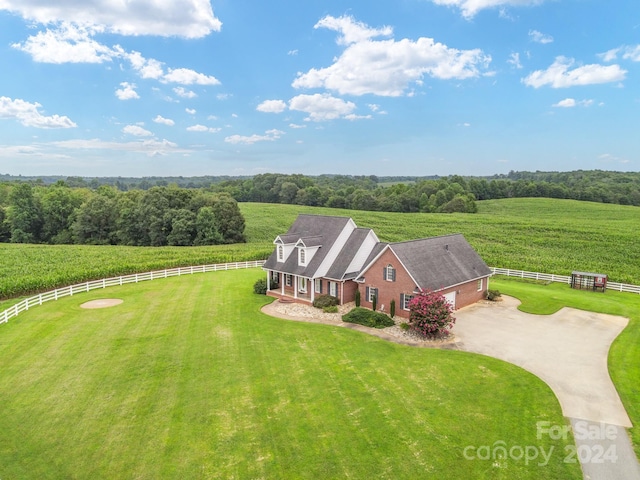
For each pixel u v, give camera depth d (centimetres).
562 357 2188
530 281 4203
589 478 1267
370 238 3434
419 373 1994
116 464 1343
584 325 2712
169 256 5728
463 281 3095
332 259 3378
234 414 1638
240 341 2445
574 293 3647
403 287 2884
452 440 1457
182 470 1312
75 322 2836
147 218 7944
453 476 1277
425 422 1568
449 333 2542
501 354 2236
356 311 2836
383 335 2556
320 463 1338
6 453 1403
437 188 14575
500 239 7050
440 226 8756
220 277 4475
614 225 8119
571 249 6122
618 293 3659
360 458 1362
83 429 1540
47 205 8675
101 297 3584
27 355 2239
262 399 1753
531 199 13488
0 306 3309
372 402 1719
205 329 2670
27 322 2838
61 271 4347
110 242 8356
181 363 2130
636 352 2241
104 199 8450
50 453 1402
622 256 5588
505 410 1656
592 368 2048
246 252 6175
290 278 3712
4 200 10575
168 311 3105
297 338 2495
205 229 7700
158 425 1564
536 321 2809
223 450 1409
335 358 2184
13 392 1825
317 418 1602
